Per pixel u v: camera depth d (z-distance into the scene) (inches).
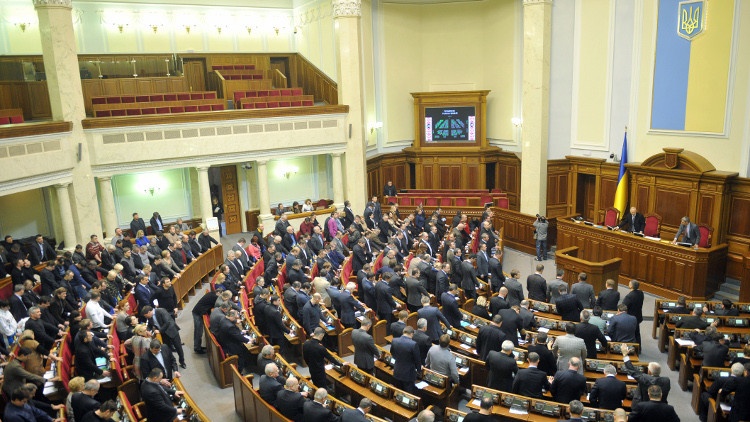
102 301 434.9
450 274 539.2
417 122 916.6
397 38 908.6
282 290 512.4
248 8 977.5
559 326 405.1
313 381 349.4
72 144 633.0
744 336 390.9
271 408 297.9
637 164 659.4
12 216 656.4
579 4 711.7
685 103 612.4
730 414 298.8
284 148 775.7
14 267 496.7
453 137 905.5
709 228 566.6
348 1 776.9
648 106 650.2
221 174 829.2
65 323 410.0
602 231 627.2
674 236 626.5
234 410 368.5
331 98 872.3
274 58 962.7
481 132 889.5
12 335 382.9
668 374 410.9
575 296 407.5
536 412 293.0
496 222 804.0
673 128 627.8
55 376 334.3
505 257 740.7
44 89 693.3
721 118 579.2
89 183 655.1
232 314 406.0
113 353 356.5
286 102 797.9
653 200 646.5
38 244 561.3
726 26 563.8
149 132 684.7
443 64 932.6
